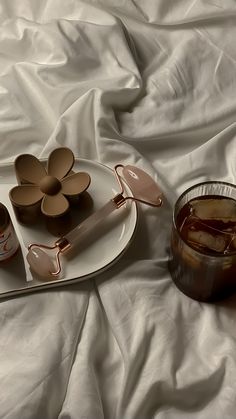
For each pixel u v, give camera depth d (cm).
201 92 50
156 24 54
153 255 42
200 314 39
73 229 41
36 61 52
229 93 49
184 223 38
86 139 48
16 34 53
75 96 49
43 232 42
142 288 39
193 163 46
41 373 35
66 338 37
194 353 37
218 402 35
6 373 35
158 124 48
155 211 43
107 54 51
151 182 43
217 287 38
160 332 37
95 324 38
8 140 48
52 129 49
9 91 49
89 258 41
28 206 41
